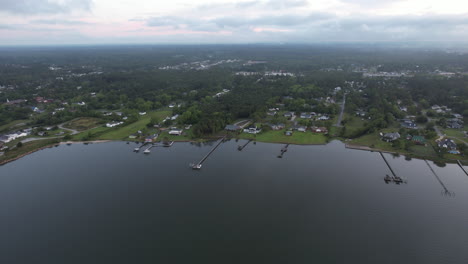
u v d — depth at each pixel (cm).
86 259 9331
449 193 13175
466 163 15950
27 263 9219
